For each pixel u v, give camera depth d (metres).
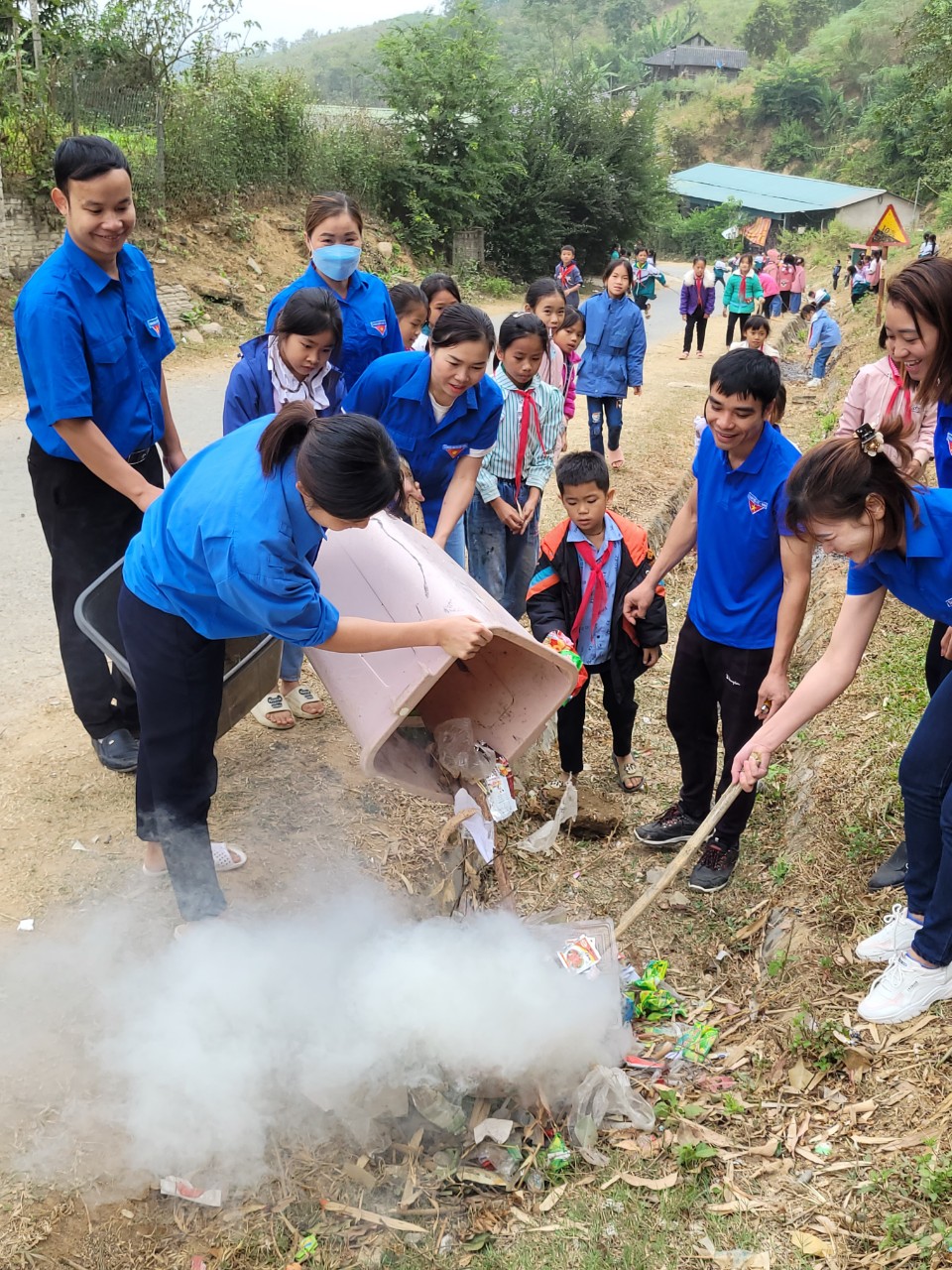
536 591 4.10
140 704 2.92
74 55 15.15
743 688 3.60
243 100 17.94
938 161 40.66
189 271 14.95
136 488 3.49
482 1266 2.35
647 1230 2.41
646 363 15.62
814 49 88.25
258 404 3.76
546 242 29.05
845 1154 2.52
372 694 2.81
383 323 4.26
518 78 26.69
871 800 3.84
